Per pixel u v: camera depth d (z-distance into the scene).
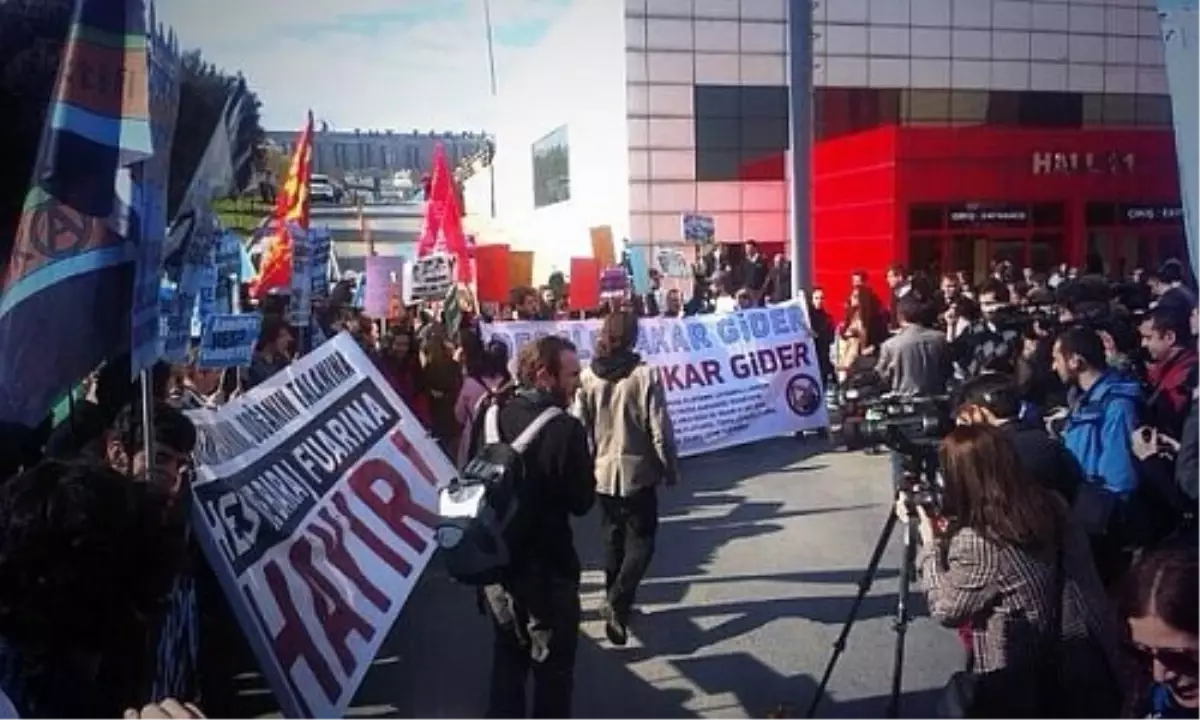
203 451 3.60
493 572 4.19
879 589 6.96
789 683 5.48
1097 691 3.28
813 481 10.51
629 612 6.12
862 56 30.53
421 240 13.70
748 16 29.11
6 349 2.46
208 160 3.64
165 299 3.39
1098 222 23.17
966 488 3.46
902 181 21.66
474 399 8.43
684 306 20.39
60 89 2.45
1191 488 4.39
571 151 33.38
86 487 1.82
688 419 11.84
